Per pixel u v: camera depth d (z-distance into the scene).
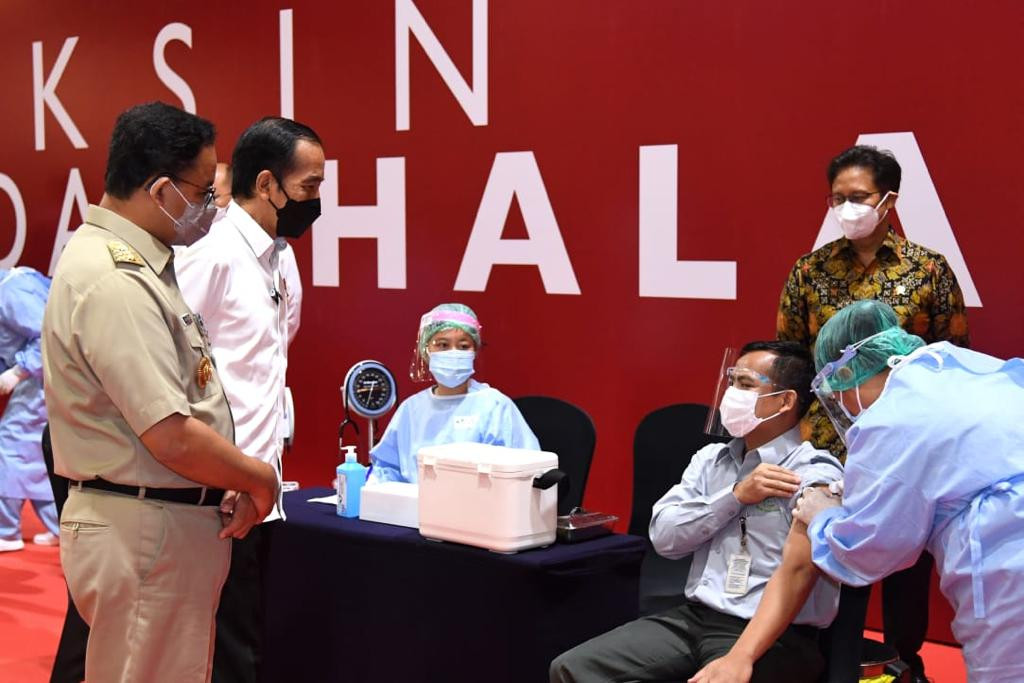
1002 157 3.87
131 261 2.14
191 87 6.15
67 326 2.14
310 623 3.31
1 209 7.05
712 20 4.45
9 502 5.40
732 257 4.47
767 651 2.43
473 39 5.11
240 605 2.94
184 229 2.25
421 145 5.32
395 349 5.49
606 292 4.80
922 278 3.54
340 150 5.59
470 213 5.18
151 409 2.08
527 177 4.98
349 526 3.21
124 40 6.41
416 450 3.57
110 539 2.17
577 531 3.00
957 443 2.04
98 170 6.61
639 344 4.73
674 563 3.05
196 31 6.10
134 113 2.20
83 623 2.97
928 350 2.17
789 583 2.37
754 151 4.39
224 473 2.18
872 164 3.48
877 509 2.10
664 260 4.63
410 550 3.05
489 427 3.51
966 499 2.05
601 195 4.79
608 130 4.75
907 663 3.40
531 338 5.02
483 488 2.89
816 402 3.62
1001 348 3.91
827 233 4.23
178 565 2.21
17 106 6.91
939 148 3.98
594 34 4.75
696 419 3.26
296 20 5.71
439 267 5.30
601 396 4.84
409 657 3.10
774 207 4.36
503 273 5.09
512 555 2.87
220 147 6.07
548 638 2.88
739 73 4.40
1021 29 3.80
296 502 3.55
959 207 3.96
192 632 2.26
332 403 5.74
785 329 3.77
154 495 2.19
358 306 5.60
